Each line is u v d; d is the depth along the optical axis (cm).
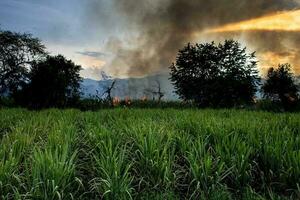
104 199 740
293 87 3862
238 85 4116
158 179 815
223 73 4284
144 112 2122
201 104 4294
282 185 833
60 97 3534
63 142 942
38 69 3503
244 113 2308
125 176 781
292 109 3741
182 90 4400
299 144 988
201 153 884
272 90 3909
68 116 1798
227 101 4175
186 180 862
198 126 1184
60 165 746
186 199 793
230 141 991
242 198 761
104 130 1080
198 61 4384
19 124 1410
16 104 3525
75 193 762
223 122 1282
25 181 800
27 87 3469
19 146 934
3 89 5053
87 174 897
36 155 798
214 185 776
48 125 1452
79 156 991
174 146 948
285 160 866
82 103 3734
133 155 937
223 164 852
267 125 1262
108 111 2131
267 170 888
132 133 1049
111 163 777
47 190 709
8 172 756
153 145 888
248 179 852
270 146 912
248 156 905
